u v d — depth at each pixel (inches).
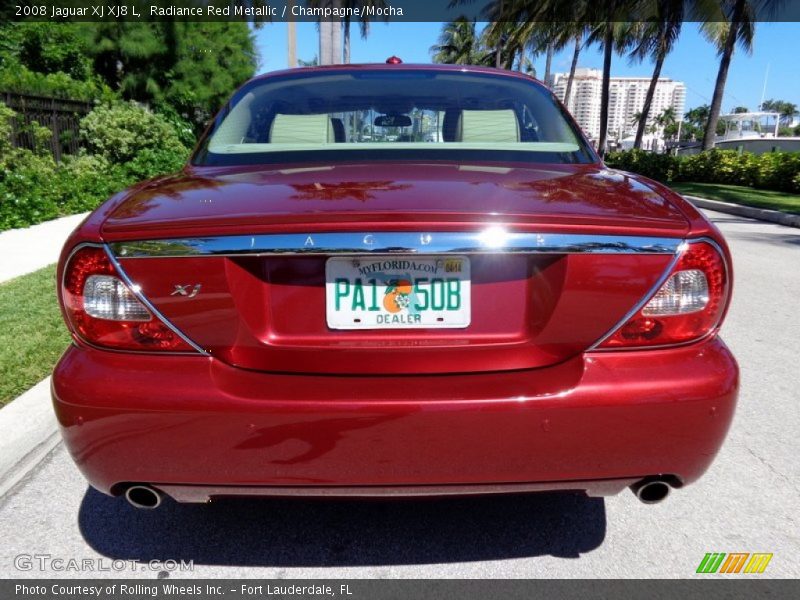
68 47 614.5
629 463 69.7
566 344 70.2
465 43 2292.1
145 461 69.2
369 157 96.0
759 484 104.4
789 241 357.7
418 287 70.0
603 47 1270.9
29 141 431.8
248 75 819.4
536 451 68.3
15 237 294.8
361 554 87.4
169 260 67.7
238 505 98.3
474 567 84.9
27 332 158.2
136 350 69.7
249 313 69.4
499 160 95.9
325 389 68.2
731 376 71.0
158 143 523.8
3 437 107.7
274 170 89.8
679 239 69.2
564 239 67.6
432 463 68.2
